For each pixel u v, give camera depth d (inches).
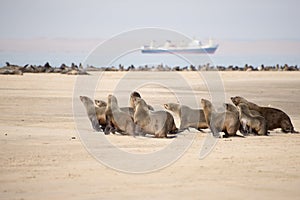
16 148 2110.0
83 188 1489.9
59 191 1454.2
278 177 1657.2
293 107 4114.2
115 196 1407.5
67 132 2578.7
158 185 1536.7
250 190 1491.1
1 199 1368.1
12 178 1598.2
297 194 1451.8
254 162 1902.1
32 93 4968.0
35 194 1421.0
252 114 2655.0
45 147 2139.5
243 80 7332.7
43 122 2999.5
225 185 1544.0
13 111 3565.5
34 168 1742.1
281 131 2755.9
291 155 2050.9
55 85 6013.8
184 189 1492.4
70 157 1935.3
